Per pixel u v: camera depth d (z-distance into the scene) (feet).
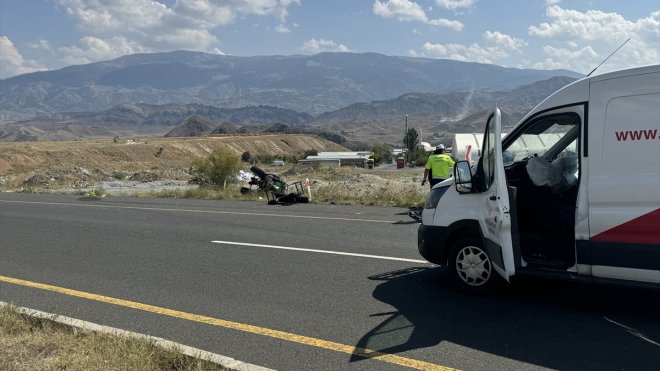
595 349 14.82
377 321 17.49
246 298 20.38
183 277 23.82
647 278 16.31
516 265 18.22
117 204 56.49
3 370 13.30
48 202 60.03
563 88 18.06
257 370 13.07
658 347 14.87
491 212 18.39
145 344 14.38
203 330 16.97
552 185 19.03
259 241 32.30
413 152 294.87
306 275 23.70
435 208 21.35
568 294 19.95
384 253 27.86
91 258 28.30
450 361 14.17
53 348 14.70
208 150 468.75
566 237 19.01
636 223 16.29
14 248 31.63
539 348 14.94
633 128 16.31
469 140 46.60
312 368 13.94
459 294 20.33
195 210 49.47
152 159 367.66
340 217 41.83
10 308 17.85
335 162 286.25
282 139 643.86
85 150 320.29
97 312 18.97
